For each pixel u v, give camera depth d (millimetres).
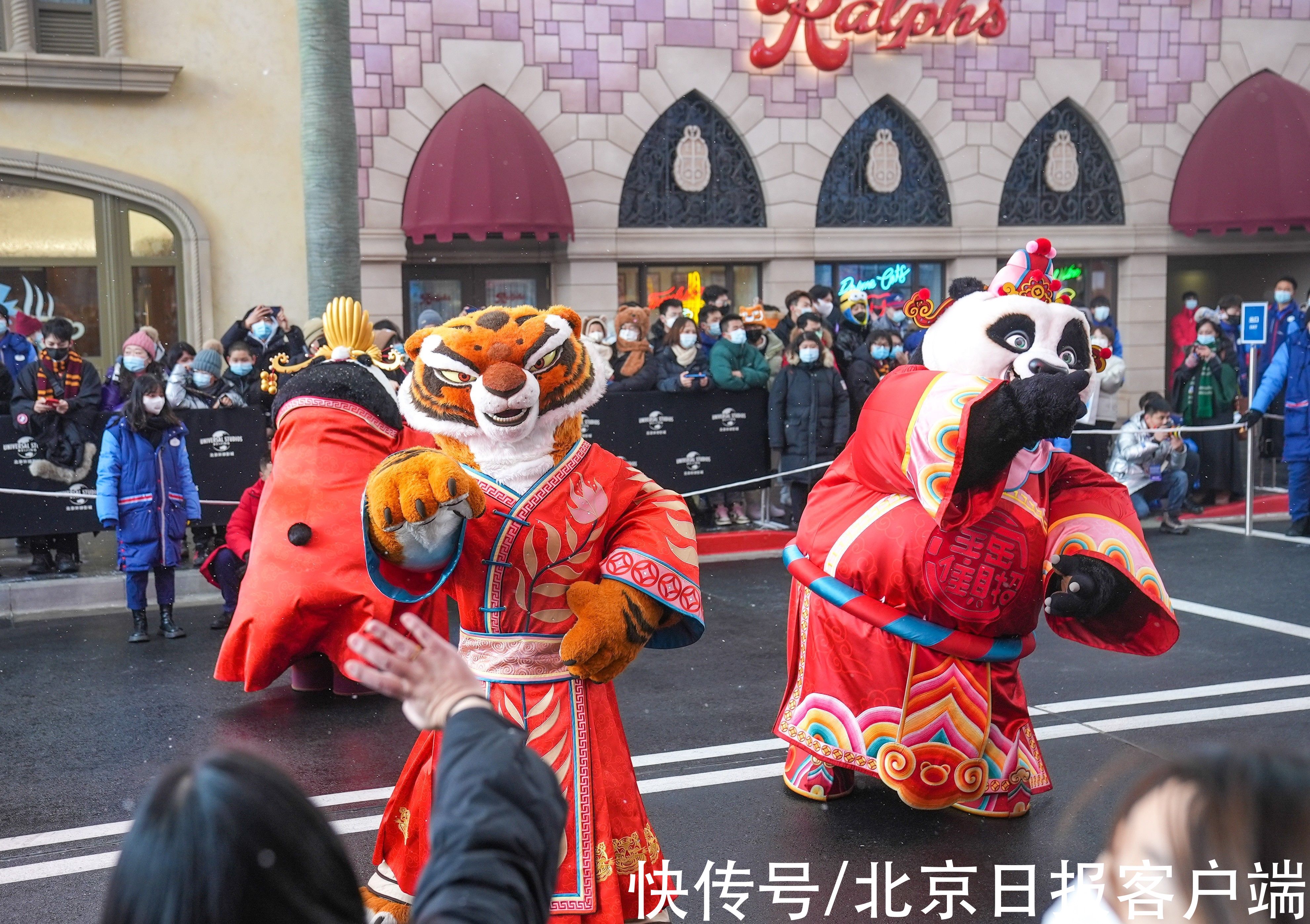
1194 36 17094
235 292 13414
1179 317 17578
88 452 9188
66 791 5383
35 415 9047
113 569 9539
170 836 1365
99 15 12758
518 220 14203
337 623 5930
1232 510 12250
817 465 10727
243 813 1373
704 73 15461
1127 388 17438
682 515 3785
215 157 13211
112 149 12867
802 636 5000
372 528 3400
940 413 4250
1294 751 1455
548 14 14828
